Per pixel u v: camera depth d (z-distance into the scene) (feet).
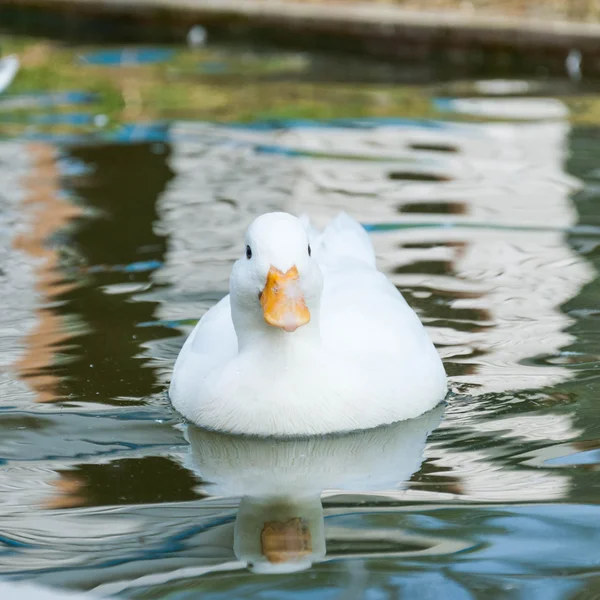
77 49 72.69
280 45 72.79
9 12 79.41
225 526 22.21
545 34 64.85
